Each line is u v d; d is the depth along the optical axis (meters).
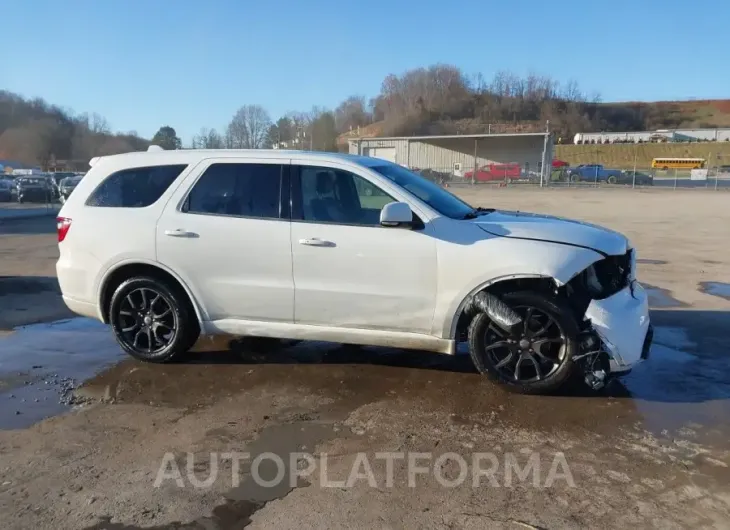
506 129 109.38
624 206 26.45
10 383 4.93
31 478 3.43
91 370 5.24
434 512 3.08
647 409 4.37
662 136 95.50
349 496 3.23
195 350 5.75
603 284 4.67
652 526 2.97
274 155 5.12
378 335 4.84
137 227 5.21
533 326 4.55
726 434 3.97
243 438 3.93
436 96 118.38
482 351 4.62
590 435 3.96
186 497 3.23
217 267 5.06
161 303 5.34
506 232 4.58
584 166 54.47
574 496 3.23
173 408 4.42
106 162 5.52
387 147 60.91
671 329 6.49
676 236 15.17
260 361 5.43
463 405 4.44
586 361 4.41
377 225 4.77
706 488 3.31
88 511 3.10
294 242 4.86
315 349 5.76
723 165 75.75
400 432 4.00
